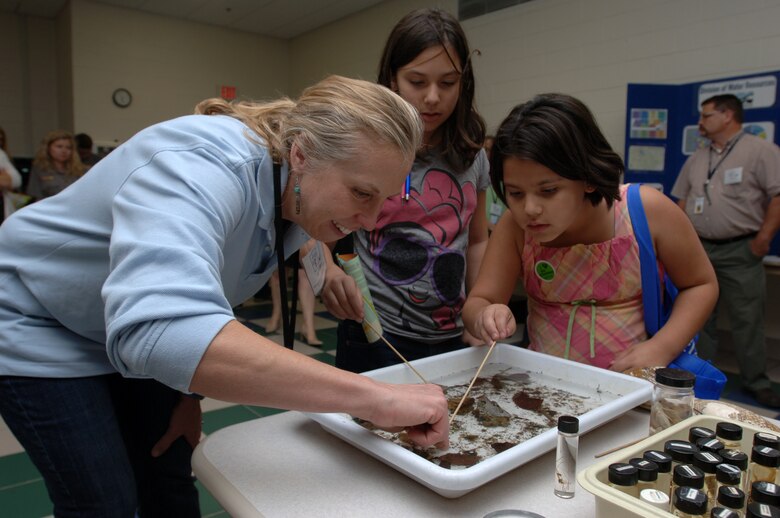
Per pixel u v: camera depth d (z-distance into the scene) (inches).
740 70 136.4
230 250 31.5
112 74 244.7
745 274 115.9
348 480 28.1
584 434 34.0
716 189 119.5
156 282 22.8
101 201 30.3
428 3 213.8
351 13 250.5
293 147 30.4
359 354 53.9
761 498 21.7
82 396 33.9
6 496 74.2
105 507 34.0
